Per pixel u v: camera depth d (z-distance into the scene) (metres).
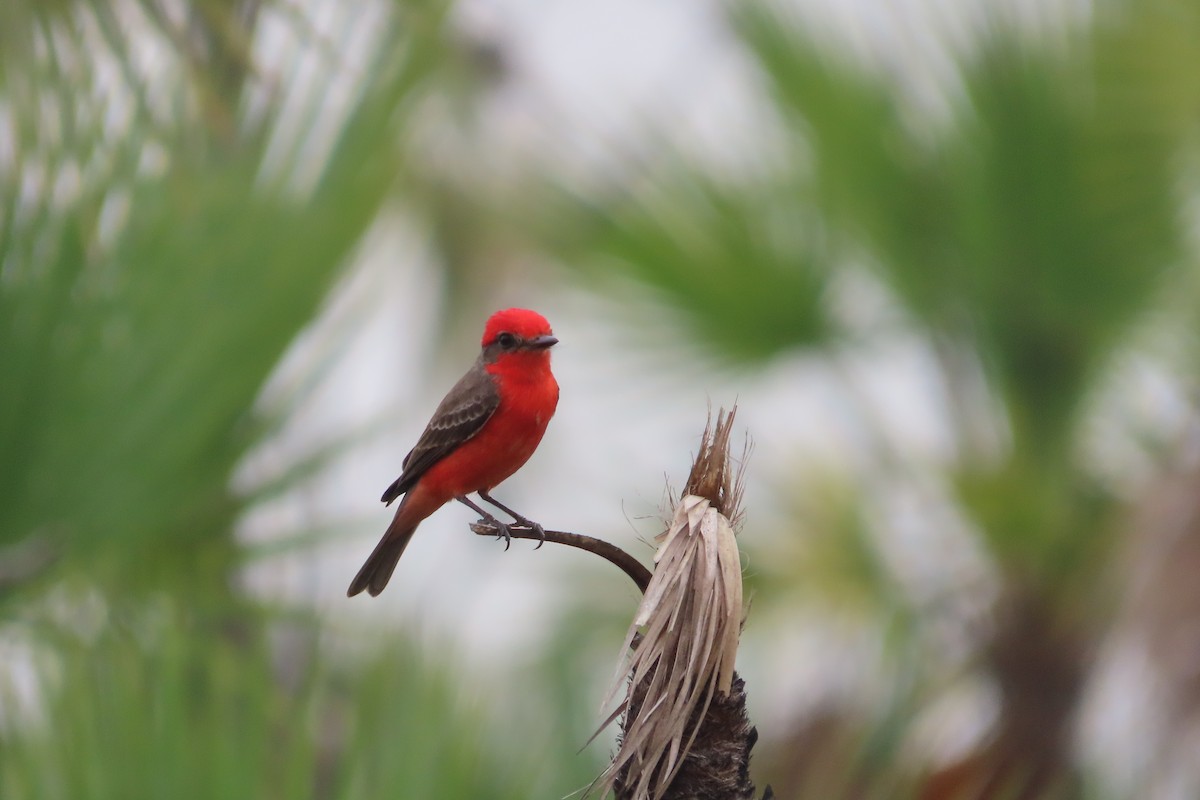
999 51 11.27
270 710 5.82
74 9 5.81
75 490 5.40
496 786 6.23
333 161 6.13
